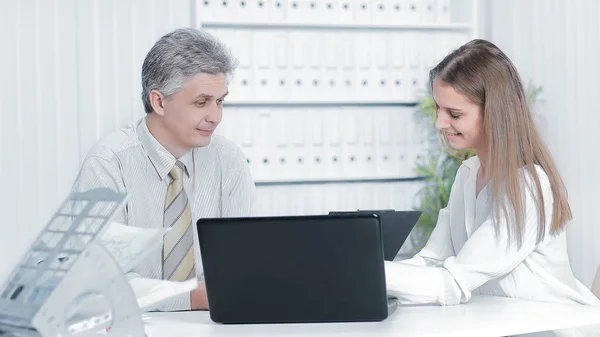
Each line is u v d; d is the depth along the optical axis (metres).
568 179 4.43
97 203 1.29
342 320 1.58
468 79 1.85
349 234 1.53
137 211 2.15
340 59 4.36
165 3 4.16
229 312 1.60
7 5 3.95
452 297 1.74
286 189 4.28
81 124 4.07
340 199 4.34
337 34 4.35
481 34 4.78
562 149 4.43
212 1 4.23
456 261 1.79
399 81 4.42
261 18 4.29
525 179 1.82
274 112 4.27
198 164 2.27
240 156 2.39
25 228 3.99
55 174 4.03
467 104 1.87
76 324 1.20
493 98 1.84
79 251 1.22
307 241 1.55
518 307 1.71
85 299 1.21
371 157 4.39
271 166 4.27
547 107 4.46
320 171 4.34
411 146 4.43
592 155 4.39
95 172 2.12
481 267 1.77
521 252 1.81
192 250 2.19
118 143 2.17
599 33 4.34
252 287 1.59
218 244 1.58
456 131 1.92
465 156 4.23
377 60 4.39
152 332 1.52
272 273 1.58
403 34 4.42
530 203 1.82
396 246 1.82
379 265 1.54
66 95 4.04
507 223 1.79
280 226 1.55
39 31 4.00
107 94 4.09
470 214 2.03
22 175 3.99
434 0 4.51
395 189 4.40
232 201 2.35
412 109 4.44
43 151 4.02
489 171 1.84
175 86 2.04
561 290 1.85
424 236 4.32
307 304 1.58
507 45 4.63
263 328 1.55
